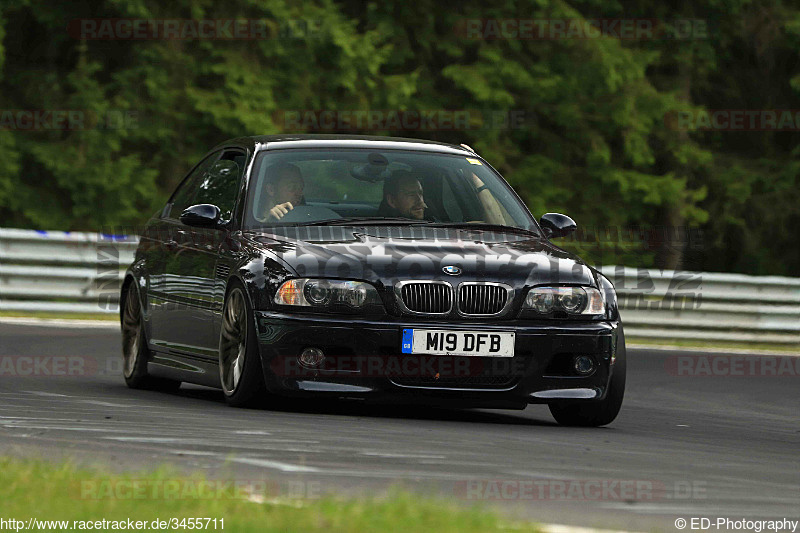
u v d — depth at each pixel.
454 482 16.08
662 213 99.56
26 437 18.75
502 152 94.25
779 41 108.88
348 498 13.91
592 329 24.72
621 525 13.72
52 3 82.19
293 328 23.70
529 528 12.57
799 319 60.75
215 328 25.89
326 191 27.19
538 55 94.31
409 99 89.94
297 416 23.33
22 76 81.75
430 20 92.81
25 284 50.91
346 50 82.94
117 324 47.84
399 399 23.86
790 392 39.62
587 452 20.28
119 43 83.62
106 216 80.62
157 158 82.50
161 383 29.94
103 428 20.28
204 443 18.75
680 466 19.22
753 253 111.25
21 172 80.69
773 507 15.62
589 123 97.12
